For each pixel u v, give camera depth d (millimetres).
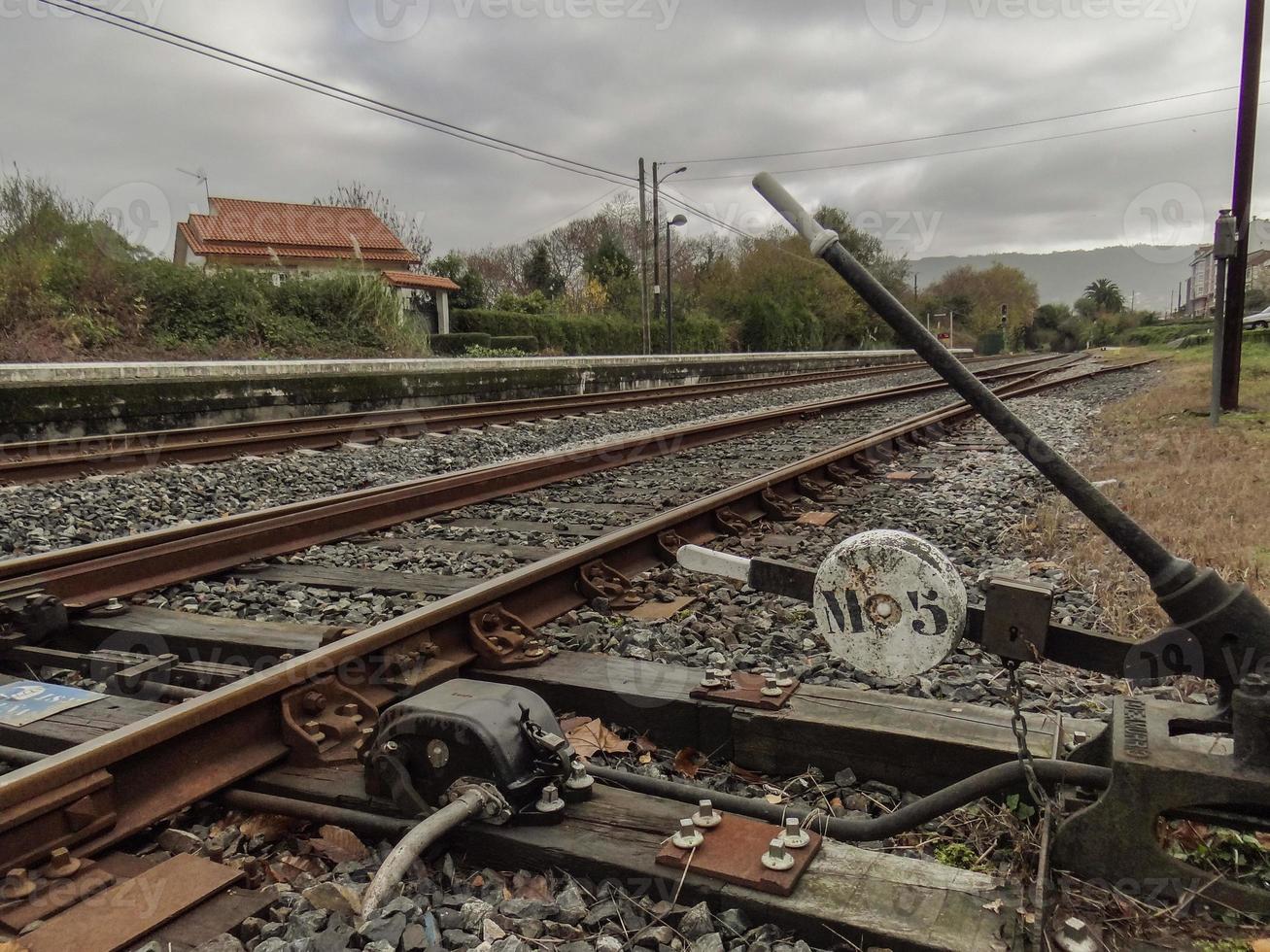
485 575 4750
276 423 10875
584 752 2744
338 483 7879
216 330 21844
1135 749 1849
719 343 46719
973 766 2457
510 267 59281
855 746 2596
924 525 5906
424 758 2229
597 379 19984
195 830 2348
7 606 3662
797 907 1864
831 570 2104
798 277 51531
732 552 5191
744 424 11336
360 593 4465
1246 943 1744
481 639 3221
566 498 7043
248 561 4965
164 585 4473
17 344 17703
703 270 53281
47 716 2764
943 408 12906
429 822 2031
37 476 7680
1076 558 4797
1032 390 18391
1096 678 3252
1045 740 2471
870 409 15016
